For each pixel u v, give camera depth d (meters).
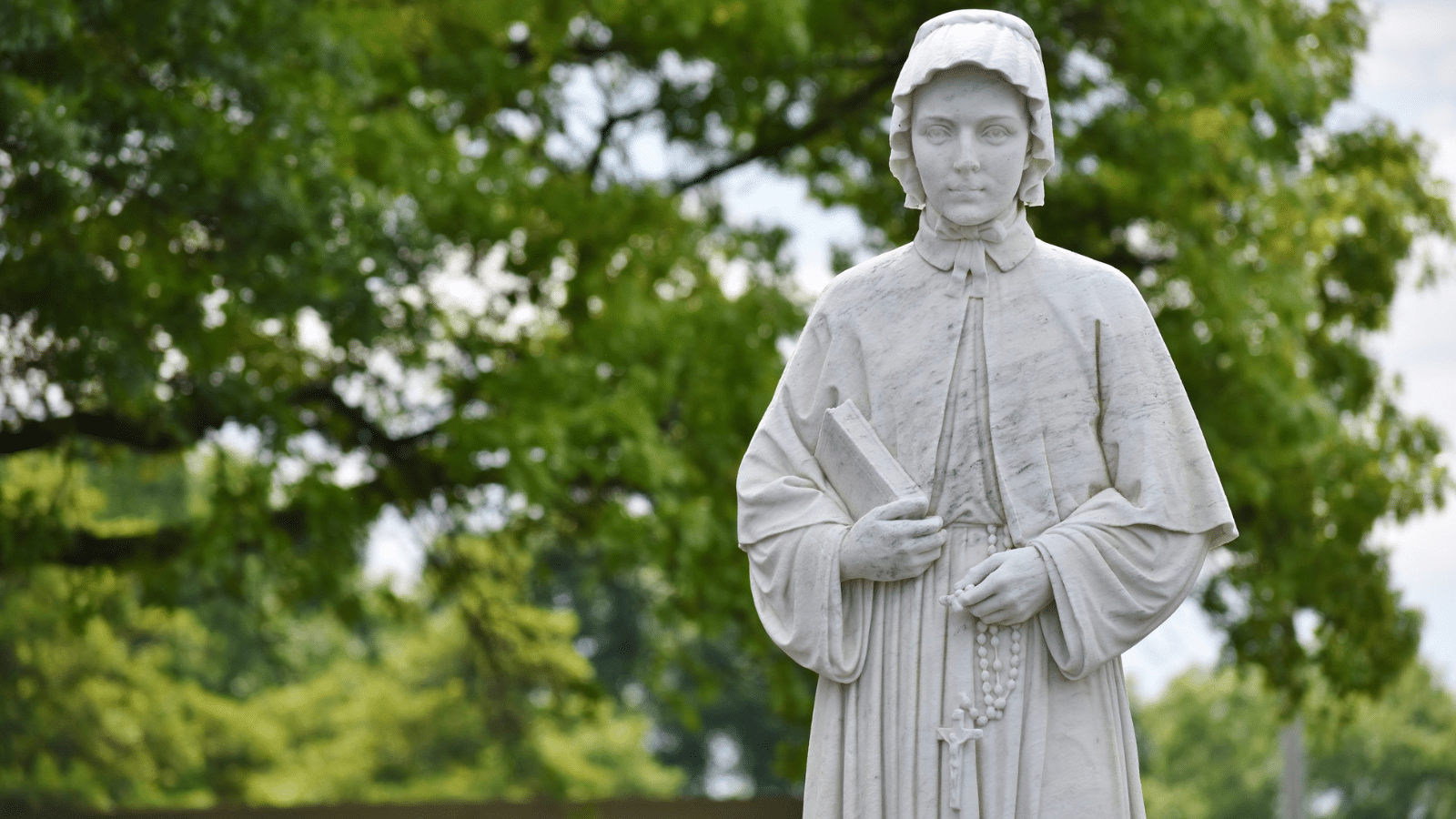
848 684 4.90
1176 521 4.75
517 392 14.78
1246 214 17.31
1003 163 4.82
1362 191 18.66
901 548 4.77
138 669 32.84
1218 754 56.22
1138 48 16.36
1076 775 4.75
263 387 14.63
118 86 11.36
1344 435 18.08
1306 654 18.70
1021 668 4.77
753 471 5.07
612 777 46.06
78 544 14.96
